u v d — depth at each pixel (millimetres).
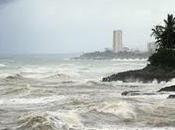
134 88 45031
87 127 19797
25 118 20531
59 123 19672
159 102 28281
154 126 20250
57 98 32469
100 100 27188
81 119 21406
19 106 28172
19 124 20031
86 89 42469
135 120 21656
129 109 23781
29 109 26422
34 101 30984
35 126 19016
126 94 35062
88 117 22016
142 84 52500
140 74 56000
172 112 23875
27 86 40938
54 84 49312
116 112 23062
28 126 19219
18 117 22047
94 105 24297
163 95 33375
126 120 21688
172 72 56750
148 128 19766
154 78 54875
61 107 26078
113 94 36344
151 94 34250
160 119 21828
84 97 31891
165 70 60562
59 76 63000
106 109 23438
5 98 33156
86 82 52406
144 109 24516
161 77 54688
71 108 24969
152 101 29109
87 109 23656
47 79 59562
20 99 32344
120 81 55969
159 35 76750
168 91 37906
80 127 19719
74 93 37562
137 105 25672
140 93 34688
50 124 19234
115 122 21188
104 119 21781
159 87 46875
